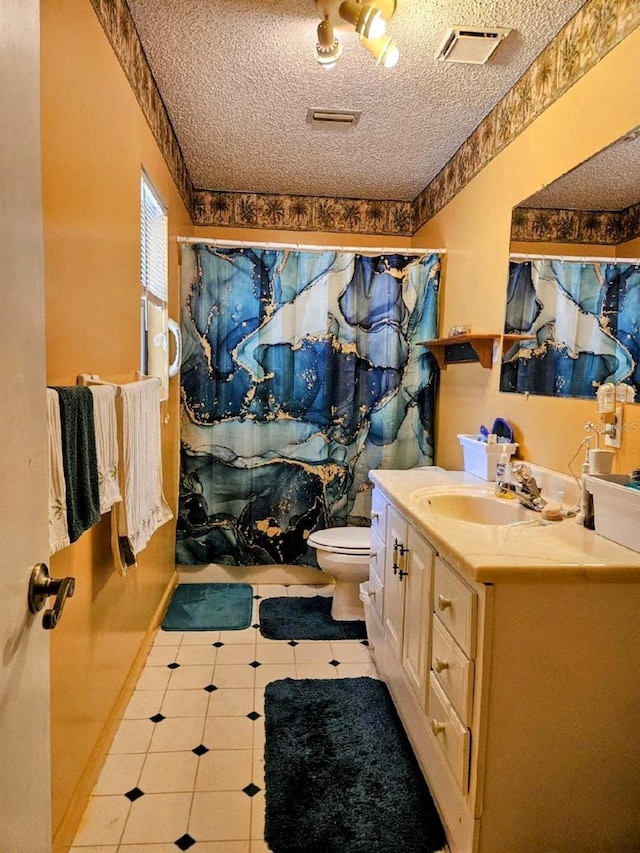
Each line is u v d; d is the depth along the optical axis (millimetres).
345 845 1499
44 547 821
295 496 3234
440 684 1520
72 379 1386
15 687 721
